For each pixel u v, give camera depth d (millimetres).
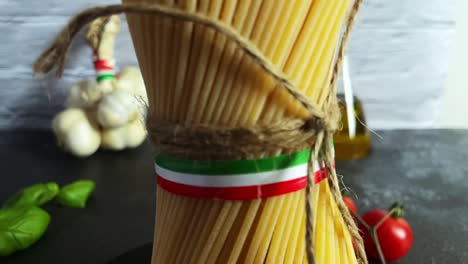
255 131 188
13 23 595
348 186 506
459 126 681
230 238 198
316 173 202
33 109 644
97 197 475
